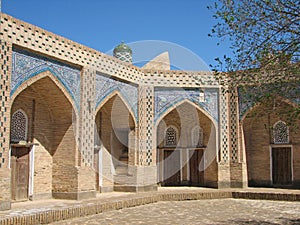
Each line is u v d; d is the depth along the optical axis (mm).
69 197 8523
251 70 5102
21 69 7332
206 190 10172
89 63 8914
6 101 6914
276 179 11289
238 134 10727
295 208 7957
